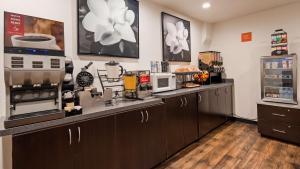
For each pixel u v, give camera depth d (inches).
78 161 57.6
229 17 161.5
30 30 53.4
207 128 129.4
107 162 65.9
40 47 52.8
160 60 127.8
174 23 137.7
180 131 103.6
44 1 71.9
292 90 121.8
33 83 52.2
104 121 64.9
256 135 131.7
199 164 92.6
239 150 107.7
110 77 88.5
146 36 116.9
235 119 168.6
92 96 74.3
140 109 79.0
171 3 126.3
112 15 94.9
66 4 78.6
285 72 126.5
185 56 149.2
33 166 48.3
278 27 139.5
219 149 109.4
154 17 123.0
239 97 164.7
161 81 104.4
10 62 47.4
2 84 61.5
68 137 55.3
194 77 147.5
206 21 171.8
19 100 50.5
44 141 50.3
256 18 151.1
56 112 54.2
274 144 115.6
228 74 170.7
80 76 79.9
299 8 129.5
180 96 103.7
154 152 86.1
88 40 85.2
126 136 72.9
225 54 171.9
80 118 58.7
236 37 164.1
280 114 119.7
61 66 56.8
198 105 119.4
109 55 94.0
